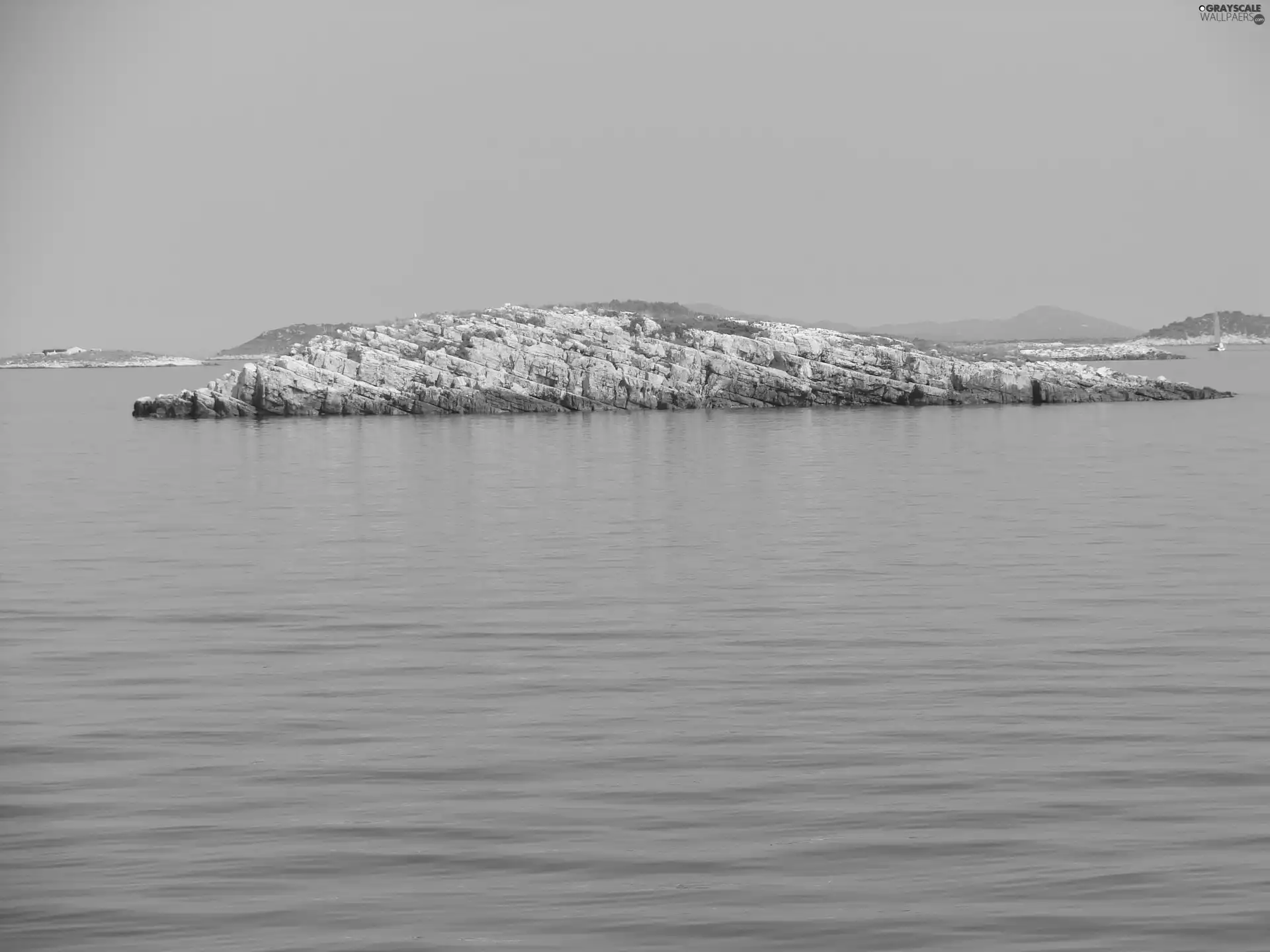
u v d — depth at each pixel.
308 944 23.75
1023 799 29.27
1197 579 52.41
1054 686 37.56
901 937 23.70
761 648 42.34
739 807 29.09
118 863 26.77
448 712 35.94
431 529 68.06
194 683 38.91
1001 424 136.00
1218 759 31.48
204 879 26.09
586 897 25.23
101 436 139.12
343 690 38.09
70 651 42.78
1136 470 93.31
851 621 45.91
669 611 47.84
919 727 34.03
